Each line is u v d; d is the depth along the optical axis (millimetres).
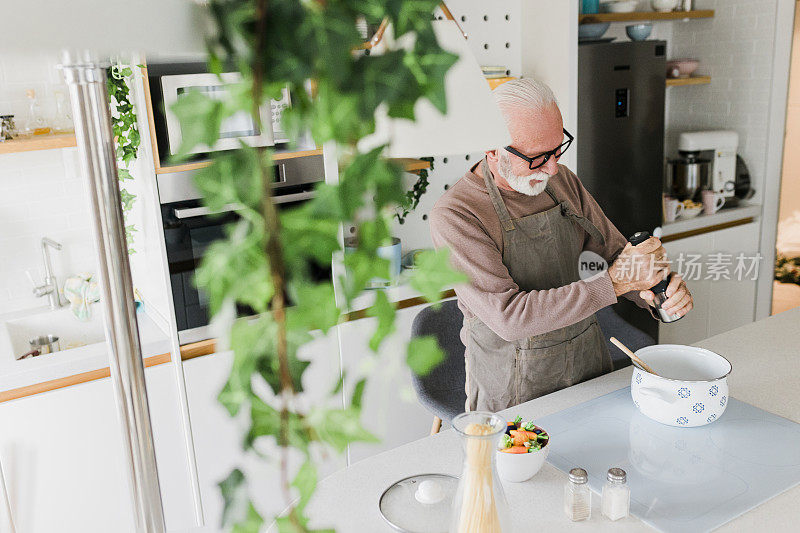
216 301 411
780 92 3893
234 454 2586
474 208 1881
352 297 430
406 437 2793
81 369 2299
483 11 3139
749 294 4211
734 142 3973
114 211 516
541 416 1595
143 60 425
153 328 2568
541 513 1231
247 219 408
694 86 4328
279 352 425
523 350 1890
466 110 948
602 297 1749
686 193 4016
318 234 411
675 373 1651
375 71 410
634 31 3633
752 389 1690
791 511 1208
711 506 1229
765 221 4113
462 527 970
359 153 417
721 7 4059
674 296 1739
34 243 2705
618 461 1387
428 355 448
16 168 2621
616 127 3404
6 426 2195
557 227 1990
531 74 3330
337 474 1363
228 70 403
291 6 385
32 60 370
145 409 553
